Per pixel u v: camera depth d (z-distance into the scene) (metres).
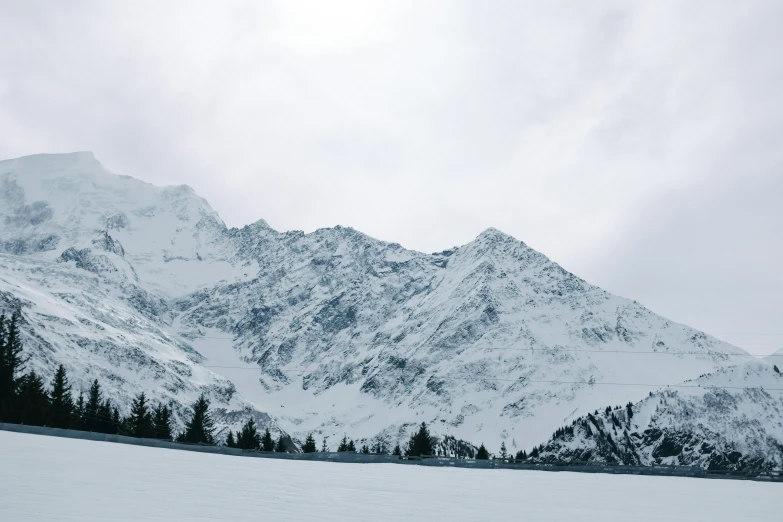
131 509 42.38
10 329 196.50
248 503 49.47
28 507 40.53
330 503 53.28
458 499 62.47
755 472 129.50
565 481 97.88
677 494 81.62
